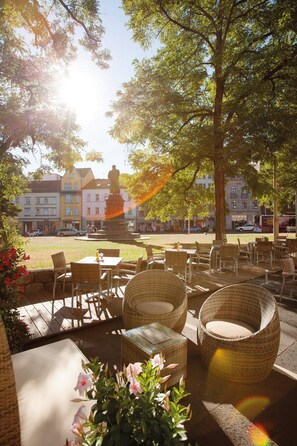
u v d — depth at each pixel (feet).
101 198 190.90
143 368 4.57
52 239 92.73
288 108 34.06
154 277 13.74
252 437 7.49
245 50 33.71
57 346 9.07
